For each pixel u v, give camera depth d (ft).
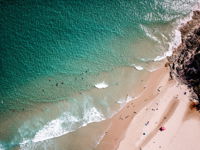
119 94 148.05
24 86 150.61
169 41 168.96
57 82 151.94
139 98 147.02
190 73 154.10
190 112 143.33
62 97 147.02
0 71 154.40
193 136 136.77
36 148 132.36
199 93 148.46
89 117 140.67
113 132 136.67
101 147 132.87
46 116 141.49
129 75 154.61
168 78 154.71
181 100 146.92
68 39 168.86
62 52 163.43
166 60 160.76
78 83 151.43
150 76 154.51
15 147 132.67
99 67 157.28
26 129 137.69
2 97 147.02
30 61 159.02
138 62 159.63
